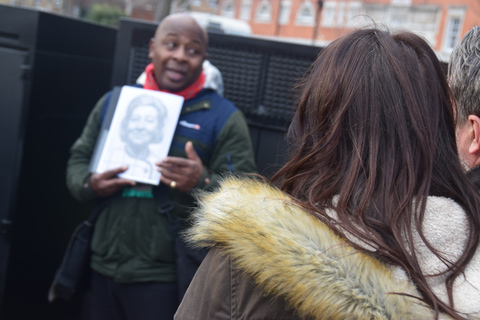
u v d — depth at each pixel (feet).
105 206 7.64
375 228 2.92
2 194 9.27
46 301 10.13
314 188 3.13
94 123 8.14
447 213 2.93
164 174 7.11
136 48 9.38
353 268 2.67
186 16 7.68
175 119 7.49
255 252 2.76
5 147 9.26
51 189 10.03
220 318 2.95
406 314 2.57
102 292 7.73
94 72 10.88
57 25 9.62
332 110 3.16
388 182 2.96
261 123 8.82
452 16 55.98
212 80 8.02
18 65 9.18
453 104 3.42
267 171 8.73
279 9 66.85
